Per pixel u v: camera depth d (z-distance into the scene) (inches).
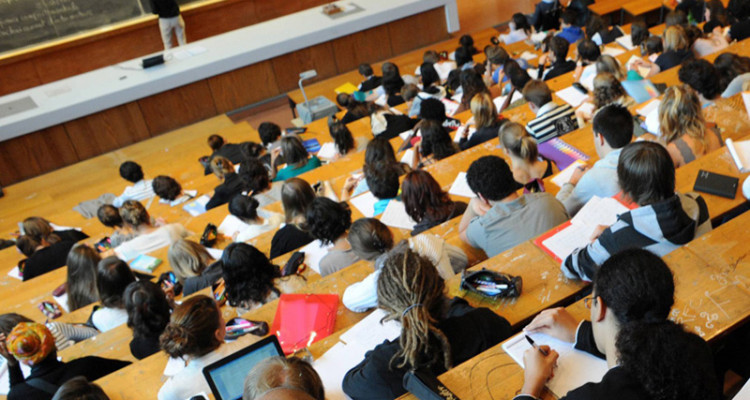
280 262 136.1
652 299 61.5
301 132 268.1
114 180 311.7
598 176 117.3
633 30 258.1
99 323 134.3
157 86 332.2
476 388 71.6
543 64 261.4
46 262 195.2
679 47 224.7
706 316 77.5
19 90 380.8
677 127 132.2
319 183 188.4
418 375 71.2
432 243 105.7
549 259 97.5
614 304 63.4
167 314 112.3
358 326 96.5
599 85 177.3
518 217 107.0
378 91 313.6
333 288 110.5
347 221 127.0
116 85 330.3
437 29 398.6
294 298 108.4
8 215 297.9
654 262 63.4
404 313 72.3
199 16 407.8
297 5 431.2
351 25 365.4
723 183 110.1
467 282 93.4
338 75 380.8
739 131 147.1
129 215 180.9
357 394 77.0
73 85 338.3
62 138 325.4
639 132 161.2
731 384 86.2
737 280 81.8
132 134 342.3
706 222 94.2
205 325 90.9
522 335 77.0
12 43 369.1
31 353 103.8
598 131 121.7
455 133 214.8
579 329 74.5
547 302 90.2
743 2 258.7
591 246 90.3
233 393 80.9
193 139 335.9
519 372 72.7
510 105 228.7
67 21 377.1
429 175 130.1
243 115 359.9
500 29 414.3
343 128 214.8
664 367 54.7
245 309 118.4
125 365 112.9
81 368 107.7
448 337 76.7
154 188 230.1
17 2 359.3
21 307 167.3
